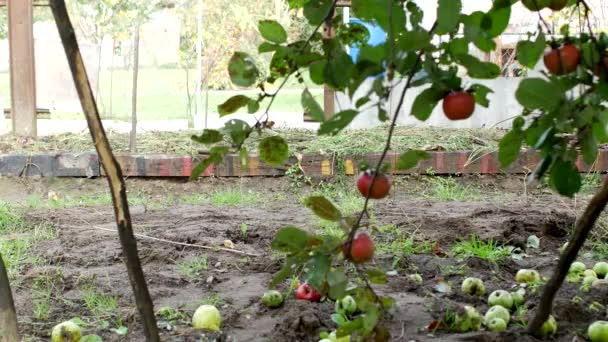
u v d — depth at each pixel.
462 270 5.96
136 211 8.56
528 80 2.67
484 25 2.66
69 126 12.46
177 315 4.86
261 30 2.97
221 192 9.65
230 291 5.51
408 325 4.65
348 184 9.95
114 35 12.57
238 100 3.09
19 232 7.52
